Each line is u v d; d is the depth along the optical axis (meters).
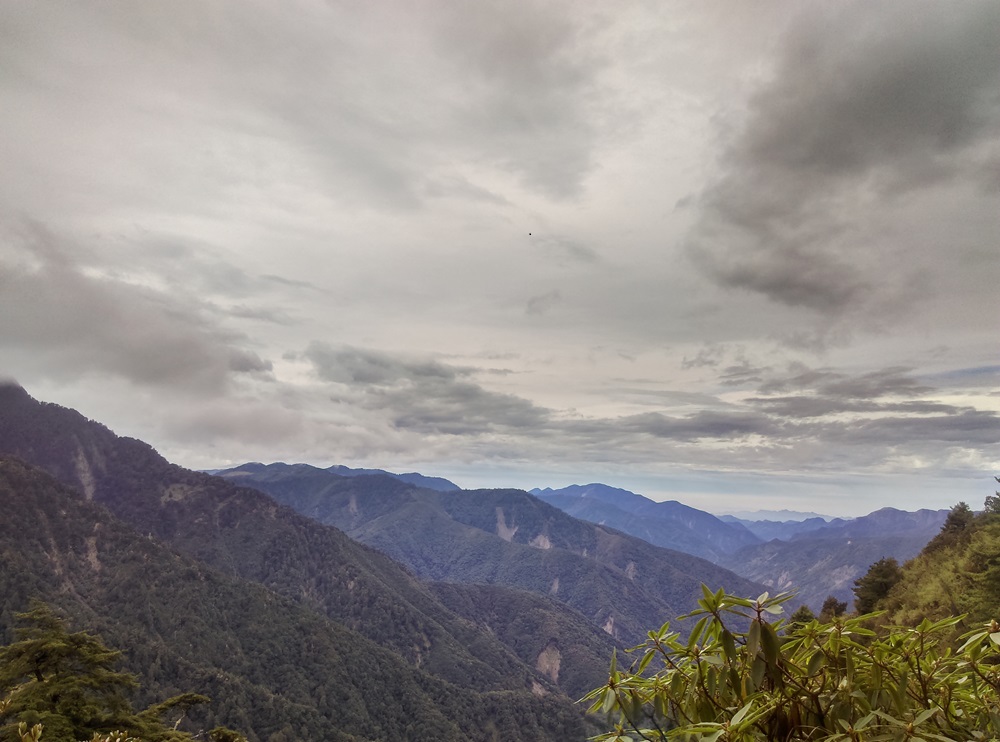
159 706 20.94
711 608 1.88
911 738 1.62
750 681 1.82
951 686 1.87
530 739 111.31
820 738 1.71
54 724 17.17
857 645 1.85
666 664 1.97
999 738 1.72
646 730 1.89
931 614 13.88
